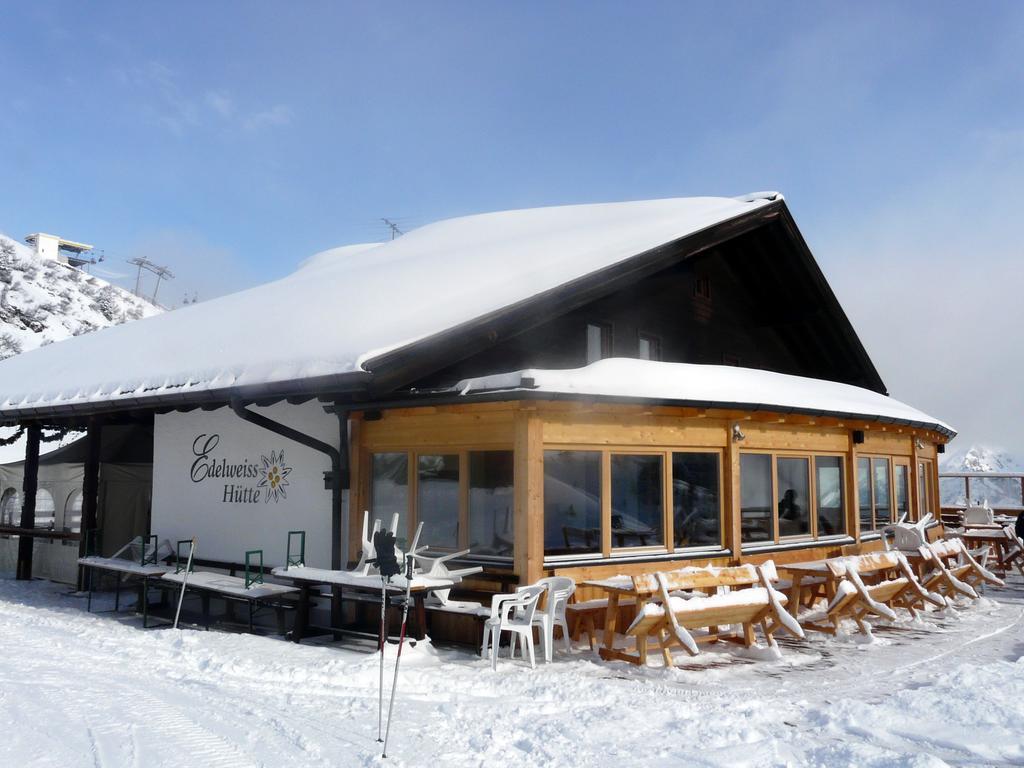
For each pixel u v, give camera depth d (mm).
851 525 12258
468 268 12875
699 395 9609
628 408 9266
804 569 9516
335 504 9891
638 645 7840
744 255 15547
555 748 5430
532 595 8156
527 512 8523
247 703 6520
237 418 11492
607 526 9227
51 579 14484
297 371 9141
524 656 8016
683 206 15602
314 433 10492
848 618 10320
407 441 9664
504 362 10906
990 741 5559
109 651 8617
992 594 12789
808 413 10766
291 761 5180
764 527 10930
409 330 9516
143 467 14414
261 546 10953
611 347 12742
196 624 10484
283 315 12727
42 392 13422
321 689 7000
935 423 14570
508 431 8844
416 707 6430
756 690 7016
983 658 8312
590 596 8969
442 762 5195
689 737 5645
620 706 6359
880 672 7711
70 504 14859
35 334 84938
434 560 8773
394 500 9797
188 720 6027
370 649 8594
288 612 10422
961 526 18719
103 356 14625
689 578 7934
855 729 5801
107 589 13406
